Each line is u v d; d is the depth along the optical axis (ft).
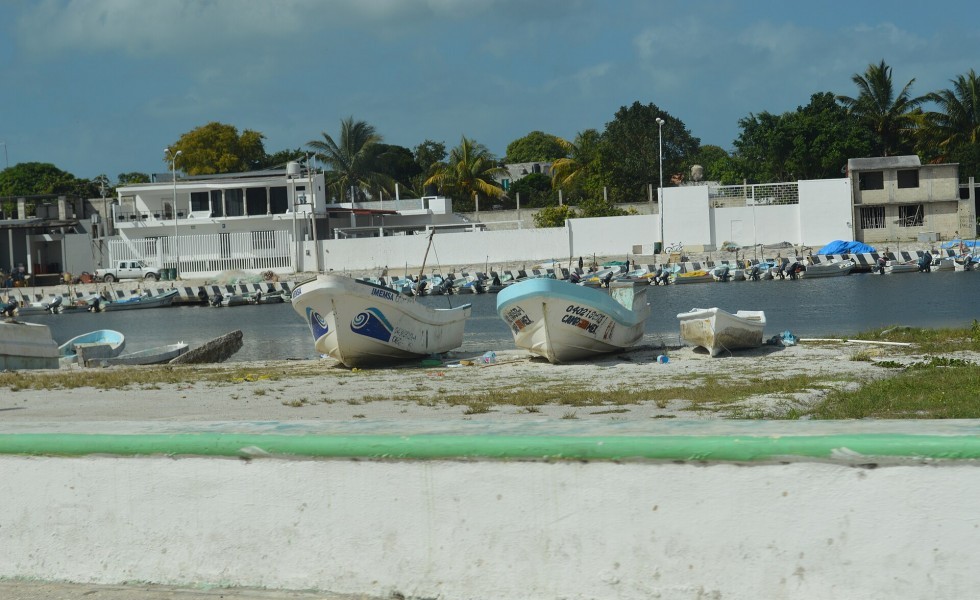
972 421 19.44
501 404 59.47
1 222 335.26
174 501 22.04
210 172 421.59
